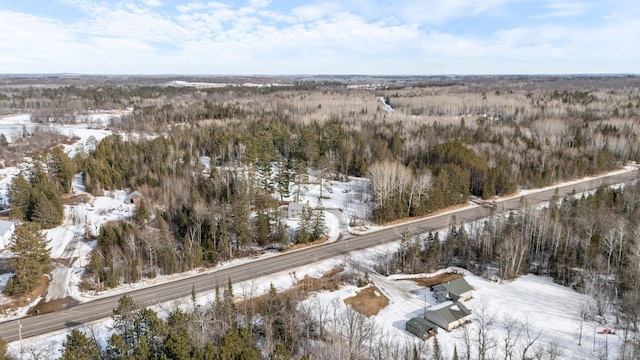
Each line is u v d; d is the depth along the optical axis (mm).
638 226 70938
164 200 89375
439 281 68562
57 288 62125
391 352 47750
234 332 42375
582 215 77062
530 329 55312
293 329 50000
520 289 65812
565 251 70812
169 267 67750
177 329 44469
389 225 88750
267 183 100688
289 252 76000
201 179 98812
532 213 78062
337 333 49219
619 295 63219
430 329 53531
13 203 84625
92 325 53250
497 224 79125
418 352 48750
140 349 39469
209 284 64312
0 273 64500
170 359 37844
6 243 73688
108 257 66562
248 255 74500
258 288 63375
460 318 56219
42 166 102688
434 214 95062
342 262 72562
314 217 83875
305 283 65625
